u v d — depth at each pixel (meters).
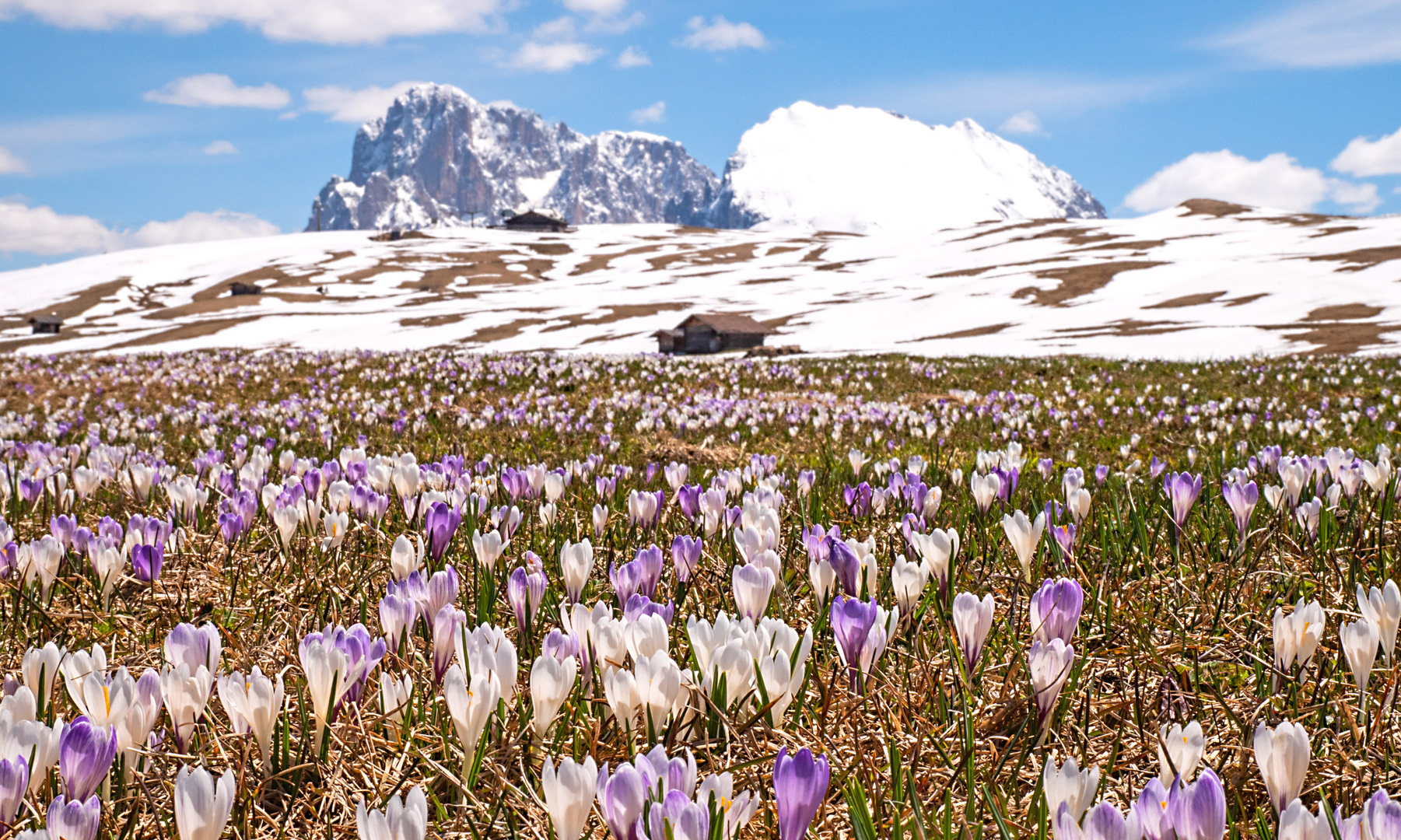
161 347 100.00
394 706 2.30
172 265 176.25
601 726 2.33
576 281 159.00
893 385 21.12
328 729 2.26
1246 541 4.13
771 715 2.21
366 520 5.02
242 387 21.05
